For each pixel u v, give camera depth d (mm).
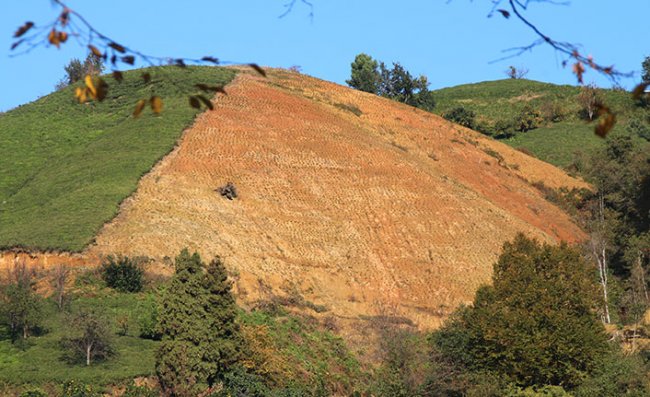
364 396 41000
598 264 63438
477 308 44781
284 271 54562
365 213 63188
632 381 40781
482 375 40844
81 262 49250
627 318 53125
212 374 37344
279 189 63094
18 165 70000
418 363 42781
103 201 56594
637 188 71938
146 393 34312
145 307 44062
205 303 38344
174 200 58594
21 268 45312
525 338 41250
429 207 65875
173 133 68438
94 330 37312
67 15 5430
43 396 33125
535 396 39406
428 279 57969
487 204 70312
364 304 54219
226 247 54750
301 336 46344
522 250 46781
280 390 37625
